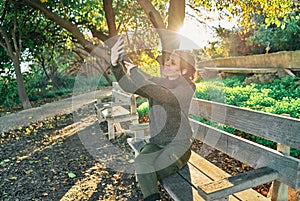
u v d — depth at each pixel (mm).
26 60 9297
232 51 12156
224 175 1937
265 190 2473
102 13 6590
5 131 5469
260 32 12023
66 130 5340
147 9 3539
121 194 2656
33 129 5590
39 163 3613
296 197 1930
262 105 4641
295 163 1617
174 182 1864
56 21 5078
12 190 2865
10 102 9375
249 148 2035
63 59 10281
